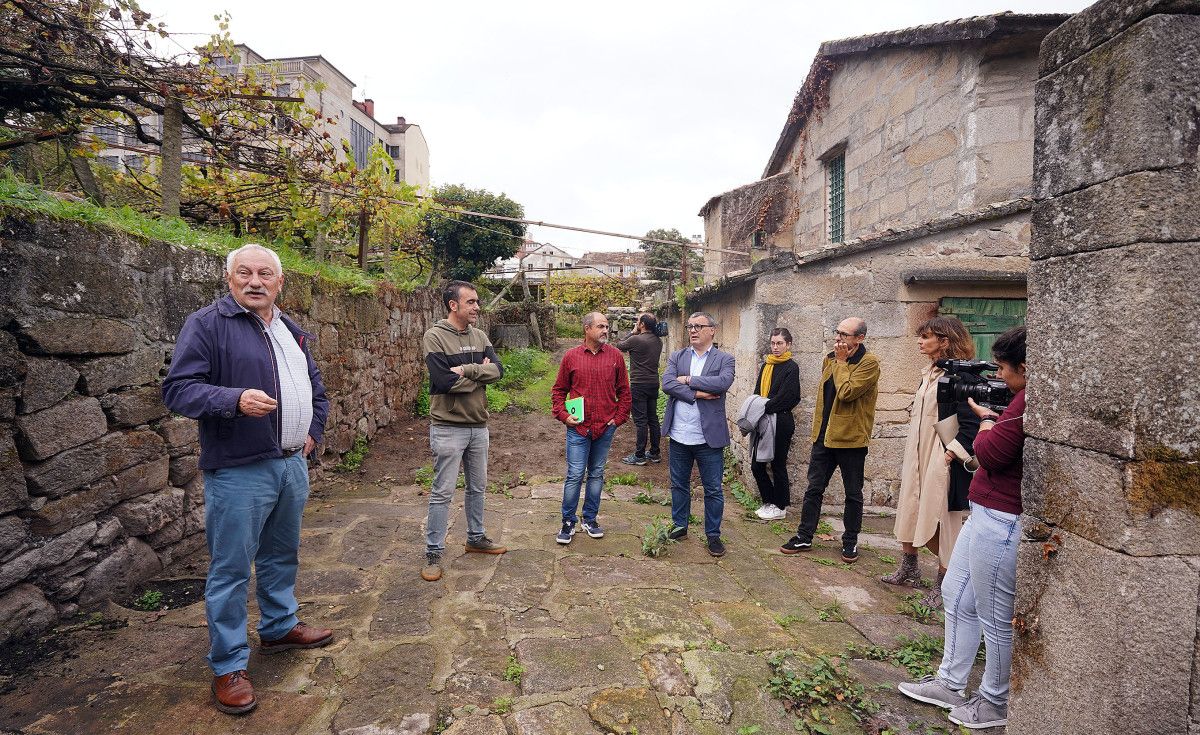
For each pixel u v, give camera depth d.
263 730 2.26
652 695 2.56
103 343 3.17
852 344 4.02
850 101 8.52
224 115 5.09
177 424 3.74
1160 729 1.62
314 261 6.50
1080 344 1.75
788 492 5.08
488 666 2.73
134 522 3.39
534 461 6.72
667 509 5.29
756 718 2.45
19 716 2.27
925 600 3.49
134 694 2.43
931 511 3.37
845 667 2.83
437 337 3.64
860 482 4.17
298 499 2.70
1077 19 1.79
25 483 2.76
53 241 2.89
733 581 3.81
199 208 6.70
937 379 3.50
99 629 2.91
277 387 2.54
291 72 21.62
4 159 4.55
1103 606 1.66
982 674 2.86
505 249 17.00
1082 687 1.73
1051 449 1.86
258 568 2.75
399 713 2.38
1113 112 1.64
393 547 4.12
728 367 4.21
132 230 3.47
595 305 23.70
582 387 4.23
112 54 4.10
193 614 3.11
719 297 7.34
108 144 5.49
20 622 2.73
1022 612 1.98
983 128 6.10
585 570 3.86
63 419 2.94
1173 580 1.60
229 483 2.39
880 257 5.40
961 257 5.38
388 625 3.07
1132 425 1.58
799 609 3.44
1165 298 1.56
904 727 2.42
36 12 3.76
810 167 10.00
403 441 7.23
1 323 2.65
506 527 4.64
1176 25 1.55
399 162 30.03
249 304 2.51
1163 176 1.56
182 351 2.33
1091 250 1.71
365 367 6.92
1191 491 1.60
